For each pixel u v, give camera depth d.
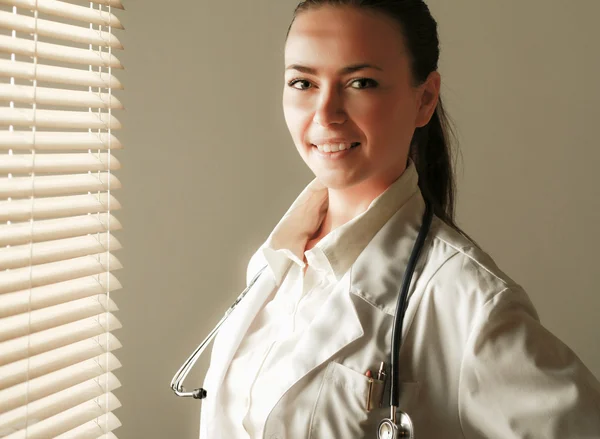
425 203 1.16
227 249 1.99
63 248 1.25
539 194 2.18
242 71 1.95
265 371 1.05
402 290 1.00
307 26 1.00
